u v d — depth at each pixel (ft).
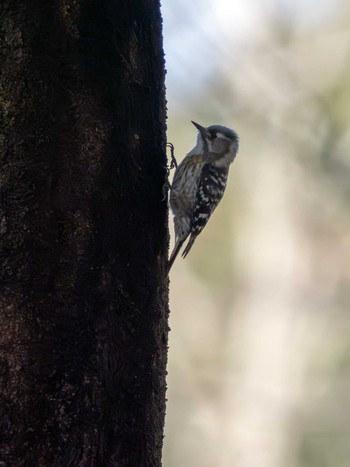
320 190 92.12
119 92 29.01
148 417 28.63
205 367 95.09
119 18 29.30
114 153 28.50
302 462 88.07
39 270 26.48
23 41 27.12
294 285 93.40
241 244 95.66
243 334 94.17
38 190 26.76
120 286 28.30
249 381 92.32
